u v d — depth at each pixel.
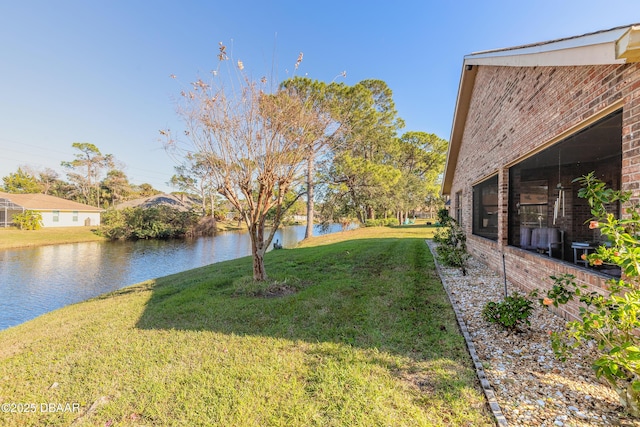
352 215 25.86
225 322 4.15
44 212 30.19
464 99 9.41
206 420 2.21
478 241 8.47
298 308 4.60
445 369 2.77
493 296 5.11
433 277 6.46
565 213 6.68
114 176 52.16
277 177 6.06
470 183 9.46
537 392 2.39
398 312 4.31
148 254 19.17
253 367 2.91
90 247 22.22
